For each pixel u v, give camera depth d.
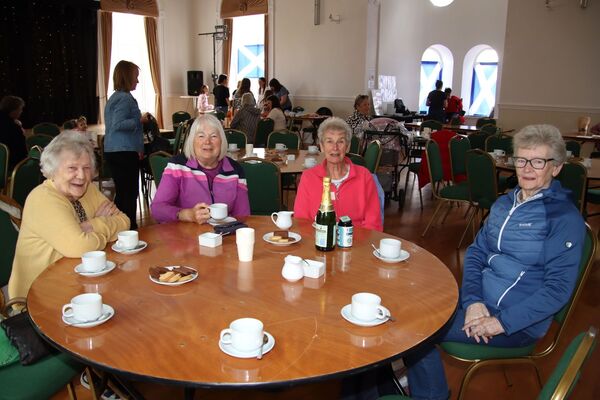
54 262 1.66
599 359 2.46
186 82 12.23
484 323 1.64
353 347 1.13
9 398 1.46
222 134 2.38
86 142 1.88
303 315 1.28
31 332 1.42
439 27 11.63
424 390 1.77
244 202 2.48
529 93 8.01
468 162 4.00
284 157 4.51
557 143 1.71
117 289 1.43
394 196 5.91
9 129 4.68
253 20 11.65
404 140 6.14
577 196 3.53
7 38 8.90
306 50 10.70
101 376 1.79
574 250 1.64
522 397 2.19
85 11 10.02
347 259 1.72
